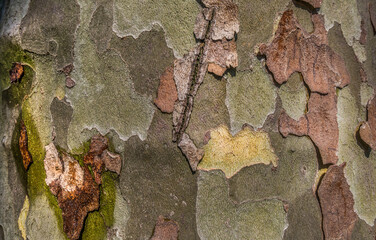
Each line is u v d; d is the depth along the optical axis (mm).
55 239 606
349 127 650
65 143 599
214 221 568
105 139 584
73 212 599
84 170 593
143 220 572
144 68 571
